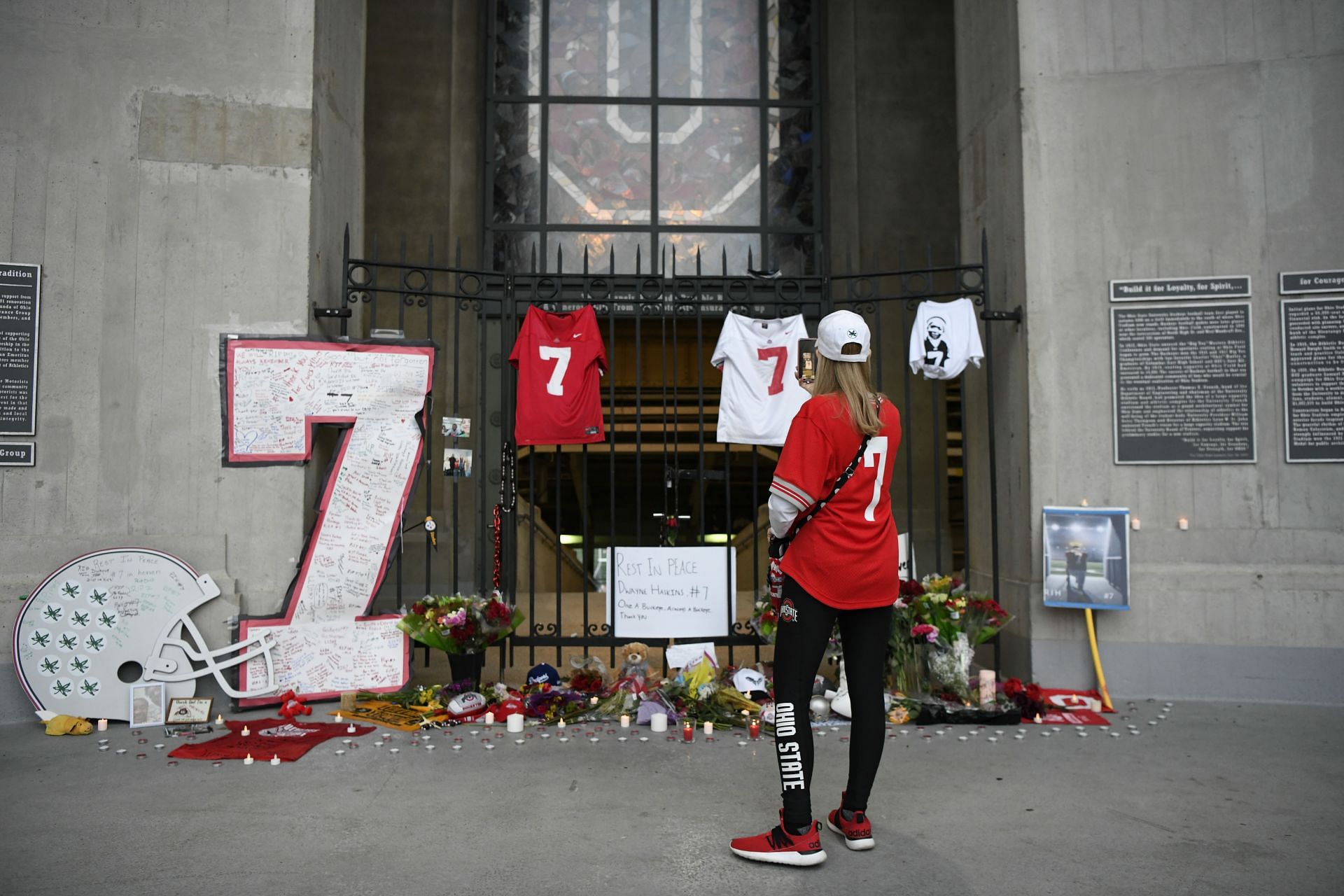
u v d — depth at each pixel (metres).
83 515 4.75
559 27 8.00
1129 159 5.31
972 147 6.14
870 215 8.55
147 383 4.86
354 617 4.99
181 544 4.82
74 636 4.54
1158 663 5.09
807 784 2.70
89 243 4.85
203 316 4.95
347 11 5.83
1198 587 5.09
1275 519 5.07
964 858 2.78
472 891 2.53
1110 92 5.34
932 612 4.80
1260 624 5.04
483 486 5.95
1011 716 4.51
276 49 5.14
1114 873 2.66
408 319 8.14
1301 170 5.14
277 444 4.95
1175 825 3.09
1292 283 5.09
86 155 4.88
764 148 7.99
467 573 8.02
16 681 4.59
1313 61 5.16
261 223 5.04
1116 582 5.03
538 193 7.89
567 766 3.82
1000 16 5.69
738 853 2.75
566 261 7.83
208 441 4.90
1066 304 5.28
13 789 3.48
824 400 2.73
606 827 3.07
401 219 8.20
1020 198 5.40
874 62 8.66
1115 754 4.00
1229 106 5.24
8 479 4.68
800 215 8.00
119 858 2.77
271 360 4.97
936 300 8.47
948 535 8.75
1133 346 5.21
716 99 8.00
